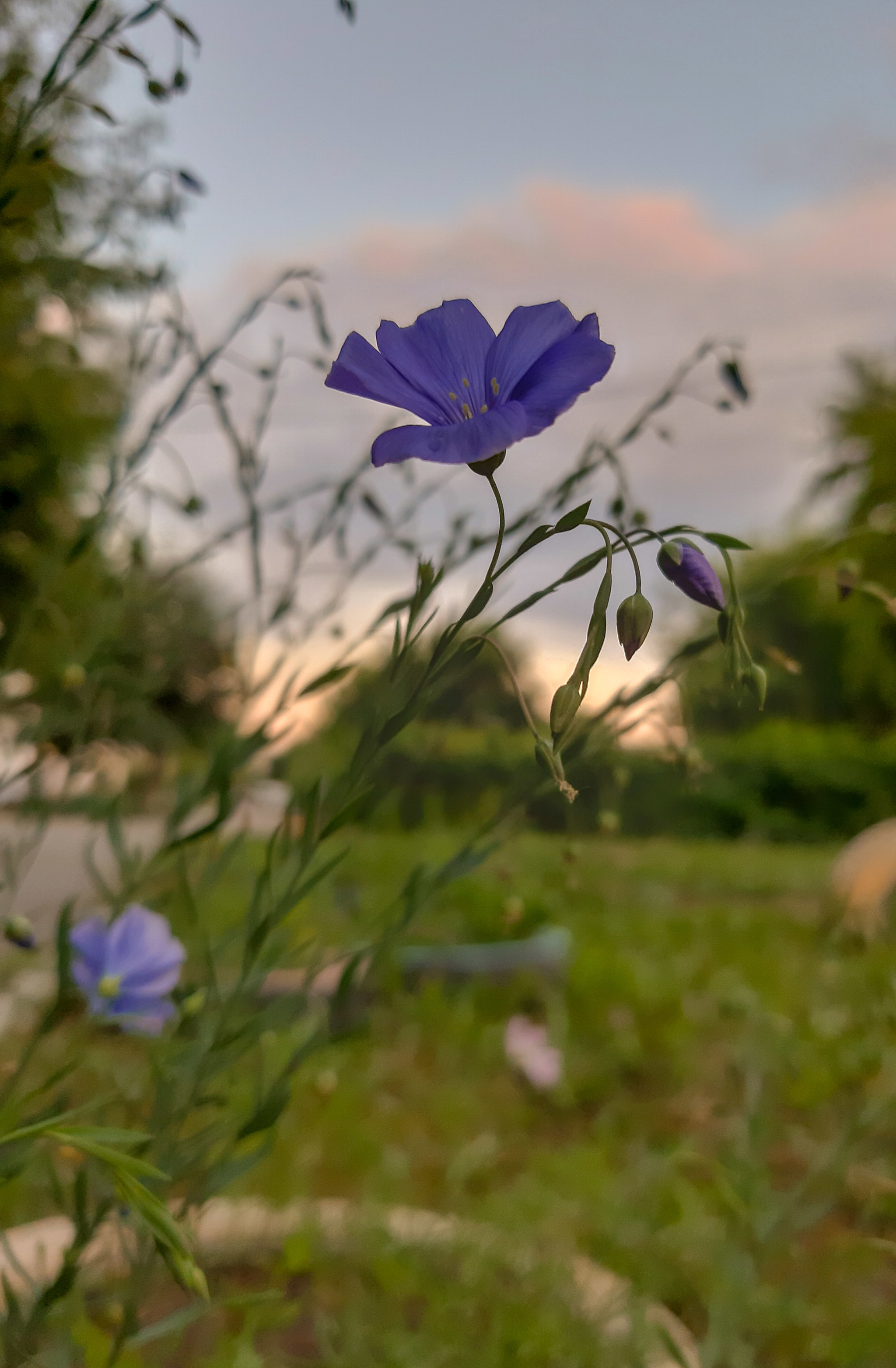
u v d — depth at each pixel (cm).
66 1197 27
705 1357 30
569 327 19
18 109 24
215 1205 38
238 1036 21
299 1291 36
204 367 29
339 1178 48
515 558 17
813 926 106
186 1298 34
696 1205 43
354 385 19
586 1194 45
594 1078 61
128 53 23
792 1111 50
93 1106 21
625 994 76
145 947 25
